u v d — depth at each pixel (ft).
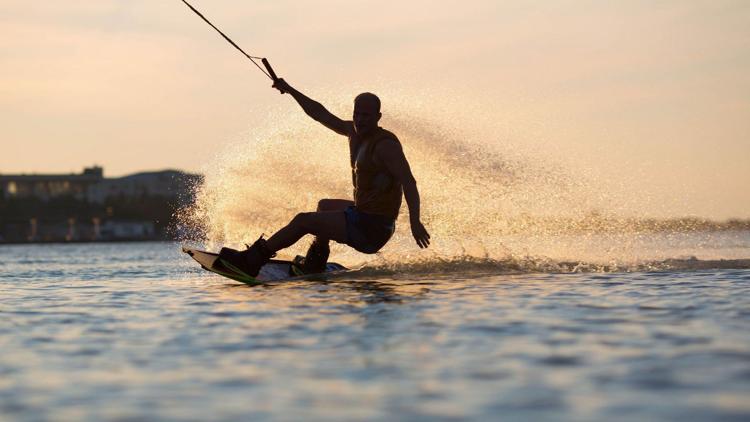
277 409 30.91
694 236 128.98
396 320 52.54
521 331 47.55
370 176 84.69
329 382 35.17
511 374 36.14
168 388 34.60
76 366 39.70
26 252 375.66
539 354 40.50
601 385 33.78
